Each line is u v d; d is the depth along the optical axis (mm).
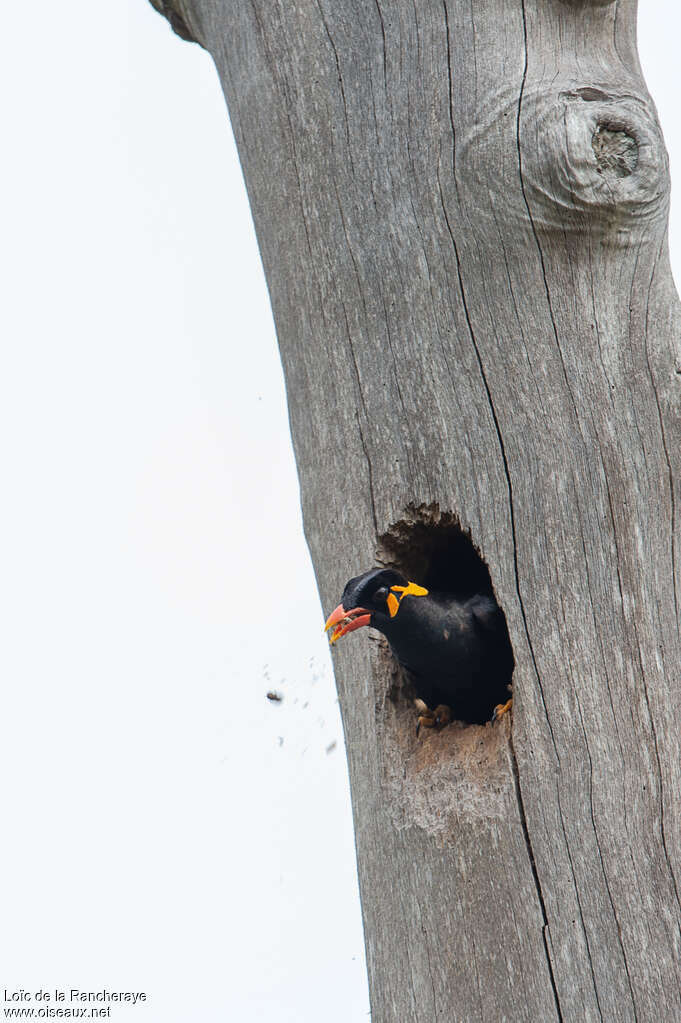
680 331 8438
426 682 8953
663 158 8375
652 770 7746
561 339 8273
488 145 8336
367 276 8773
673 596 8078
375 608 8531
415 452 8602
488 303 8398
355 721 9016
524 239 8281
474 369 8422
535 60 8492
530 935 7734
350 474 8906
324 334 9016
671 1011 7387
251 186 9625
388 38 8820
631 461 8133
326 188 8969
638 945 7512
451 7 8664
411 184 8633
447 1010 7945
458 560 9320
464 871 8000
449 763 8414
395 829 8383
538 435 8234
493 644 8789
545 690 7977
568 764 7836
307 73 9102
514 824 7891
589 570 8039
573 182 8094
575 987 7578
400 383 8656
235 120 9766
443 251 8508
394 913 8344
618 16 8883
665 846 7629
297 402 9352
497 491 8305
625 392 8219
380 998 8422
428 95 8617
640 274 8375
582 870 7688
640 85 8648
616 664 7902
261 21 9398
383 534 8773
